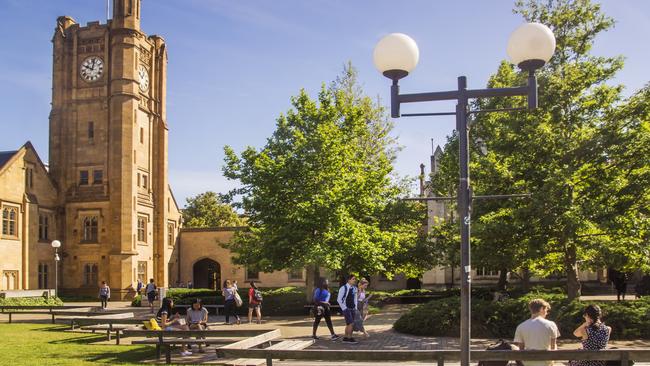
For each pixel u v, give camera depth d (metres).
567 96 20.72
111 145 50.81
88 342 19.12
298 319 27.55
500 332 18.98
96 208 50.72
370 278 55.03
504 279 33.69
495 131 22.97
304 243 28.56
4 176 44.38
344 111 32.28
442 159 33.97
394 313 30.06
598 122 21.02
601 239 19.08
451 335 19.44
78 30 53.06
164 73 58.62
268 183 29.42
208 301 32.75
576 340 17.89
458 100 7.38
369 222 32.44
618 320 18.17
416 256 34.75
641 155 19.08
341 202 28.44
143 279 52.91
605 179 19.50
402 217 34.31
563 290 37.47
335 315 29.22
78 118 52.31
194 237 60.53
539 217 18.62
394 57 7.47
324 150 29.31
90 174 51.50
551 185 18.41
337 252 27.12
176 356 15.88
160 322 19.73
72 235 51.00
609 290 46.59
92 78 52.50
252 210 30.84
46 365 13.84
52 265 50.12
